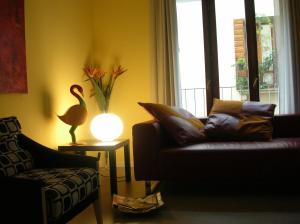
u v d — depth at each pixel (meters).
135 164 2.95
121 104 4.18
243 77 4.00
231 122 3.26
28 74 2.84
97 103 4.06
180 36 4.10
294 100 3.66
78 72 3.78
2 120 2.28
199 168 2.81
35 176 2.03
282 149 2.69
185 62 4.11
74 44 3.71
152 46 3.95
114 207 2.59
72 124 3.06
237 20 3.98
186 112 3.45
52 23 3.26
